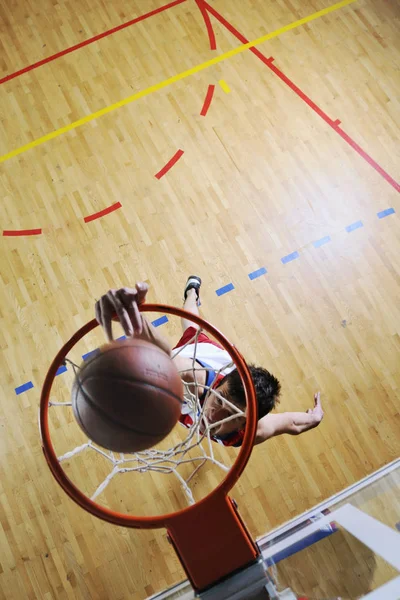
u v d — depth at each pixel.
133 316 1.58
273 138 3.89
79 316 3.37
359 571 1.77
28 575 2.80
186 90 4.11
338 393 3.12
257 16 4.42
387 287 3.40
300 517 2.58
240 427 2.27
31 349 3.29
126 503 2.89
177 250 3.53
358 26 4.33
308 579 1.77
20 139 3.99
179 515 1.52
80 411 1.44
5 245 3.60
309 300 3.37
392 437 3.02
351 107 3.99
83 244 3.58
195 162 3.82
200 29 4.38
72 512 2.90
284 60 4.20
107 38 4.39
